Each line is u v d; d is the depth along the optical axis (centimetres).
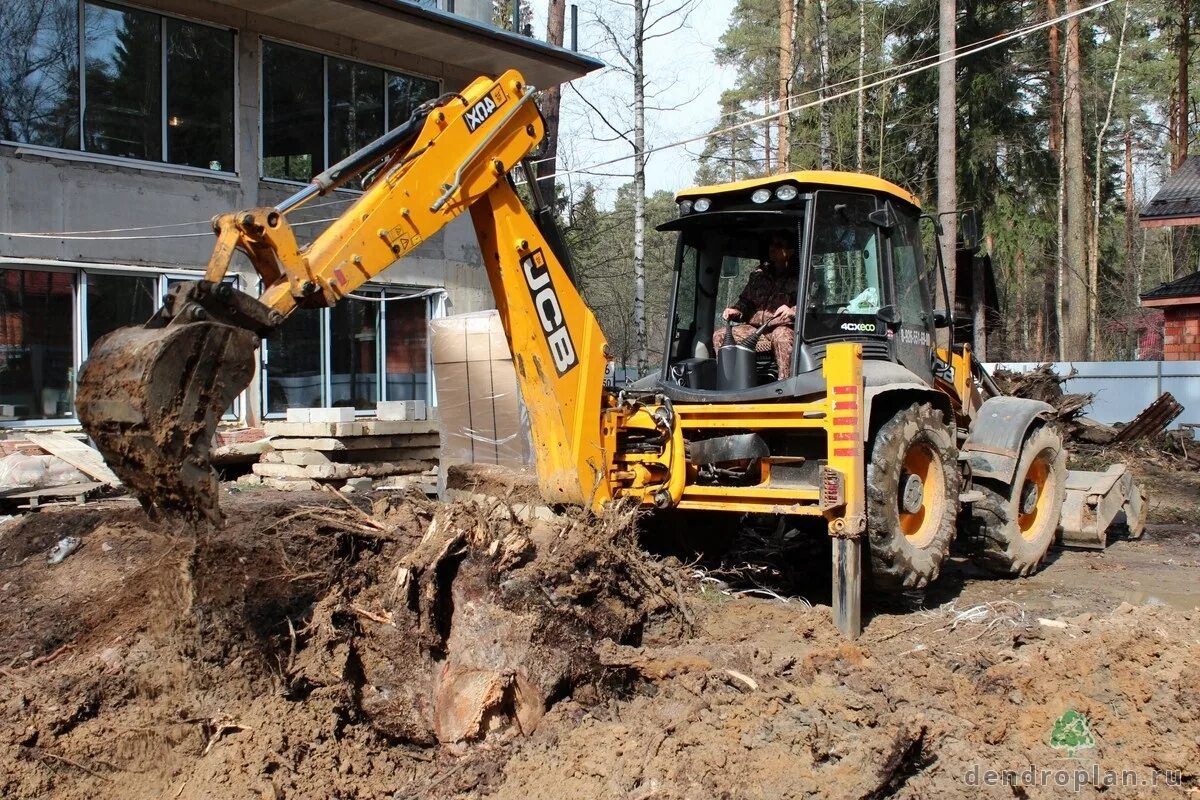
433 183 521
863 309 656
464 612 465
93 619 563
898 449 620
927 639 593
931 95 2825
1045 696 489
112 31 1133
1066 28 2823
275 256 455
